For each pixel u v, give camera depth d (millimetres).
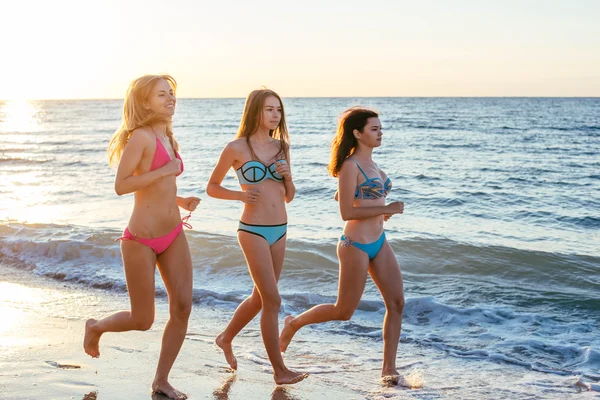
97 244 8867
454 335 5719
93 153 32281
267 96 4289
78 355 4773
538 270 8039
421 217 13148
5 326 5594
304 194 15961
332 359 5043
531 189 17344
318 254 8383
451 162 25094
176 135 46094
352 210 4371
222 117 76938
